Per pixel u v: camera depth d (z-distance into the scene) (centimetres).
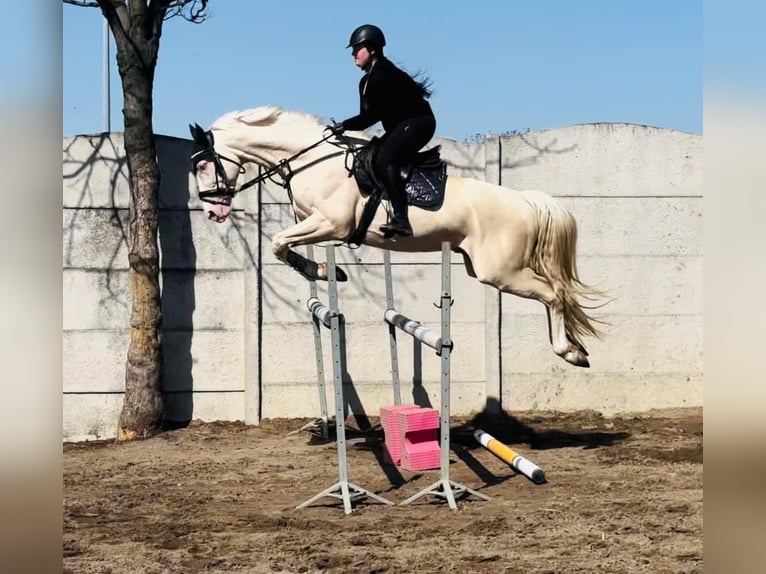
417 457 681
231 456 748
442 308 574
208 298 866
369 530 511
